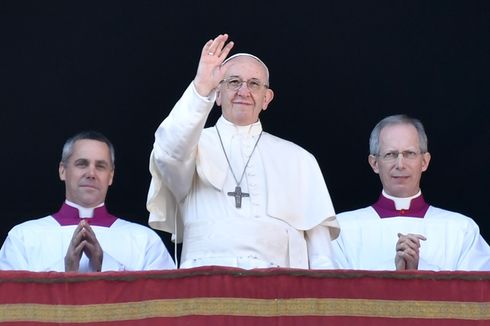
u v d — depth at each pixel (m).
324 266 29.58
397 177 34.56
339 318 26.84
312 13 42.00
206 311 26.66
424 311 26.97
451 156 42.69
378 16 41.94
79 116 42.81
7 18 41.47
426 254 34.31
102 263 32.47
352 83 42.78
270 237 29.16
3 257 34.06
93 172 34.09
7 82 42.19
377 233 34.81
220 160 29.97
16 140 42.69
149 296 26.64
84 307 26.48
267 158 30.27
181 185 29.22
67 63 42.22
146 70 42.53
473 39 41.94
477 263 33.91
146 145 43.22
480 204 42.84
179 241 30.33
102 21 41.78
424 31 42.00
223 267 26.84
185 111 28.25
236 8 41.94
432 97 42.53
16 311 26.34
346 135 43.31
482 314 27.03
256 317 26.72
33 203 43.16
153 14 41.81
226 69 28.39
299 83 42.88
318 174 30.53
